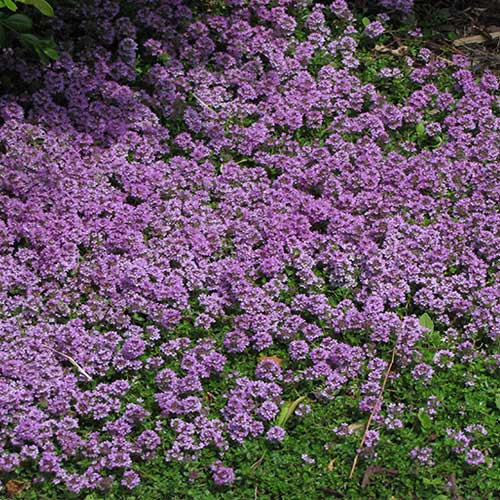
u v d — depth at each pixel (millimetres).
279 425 717
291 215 810
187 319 766
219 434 705
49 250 774
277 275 781
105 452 696
